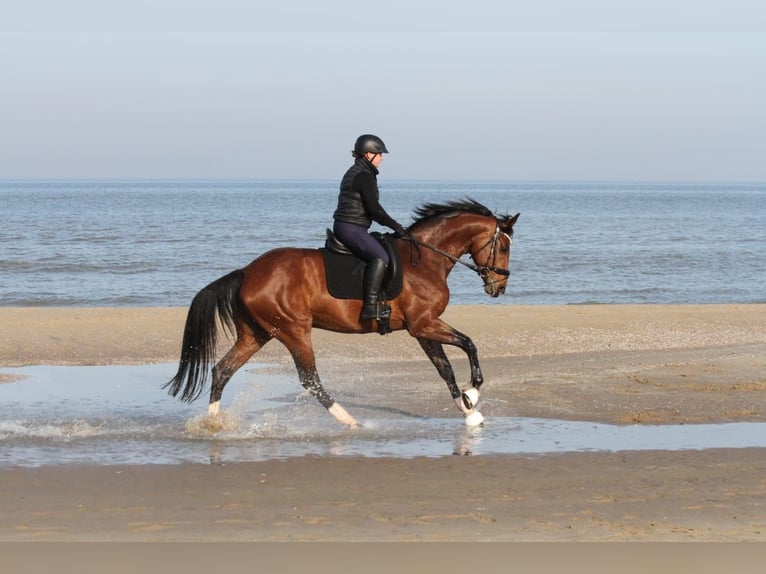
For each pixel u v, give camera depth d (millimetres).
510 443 10273
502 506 7883
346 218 10719
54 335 17859
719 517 7559
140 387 13719
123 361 15828
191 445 10203
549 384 13703
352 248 10734
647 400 12586
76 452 9852
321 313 10742
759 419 11523
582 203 124875
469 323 19578
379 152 10773
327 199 133875
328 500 8062
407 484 8586
